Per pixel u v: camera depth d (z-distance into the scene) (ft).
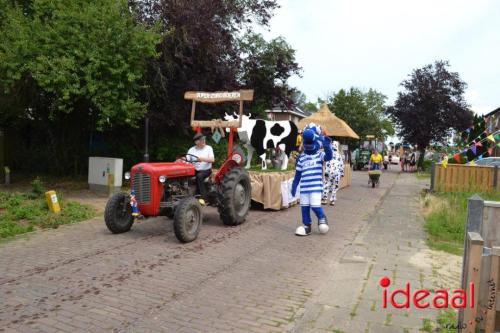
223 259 20.38
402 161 110.11
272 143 42.68
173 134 52.31
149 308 14.55
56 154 52.01
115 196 24.47
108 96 35.96
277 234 26.00
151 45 37.17
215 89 49.32
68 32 35.70
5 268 18.40
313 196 25.80
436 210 32.83
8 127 55.88
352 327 13.05
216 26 47.06
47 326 13.08
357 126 139.64
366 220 31.27
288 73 66.59
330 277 17.94
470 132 65.26
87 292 15.85
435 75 103.45
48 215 28.19
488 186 46.60
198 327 13.19
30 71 35.37
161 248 21.95
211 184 26.91
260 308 14.70
